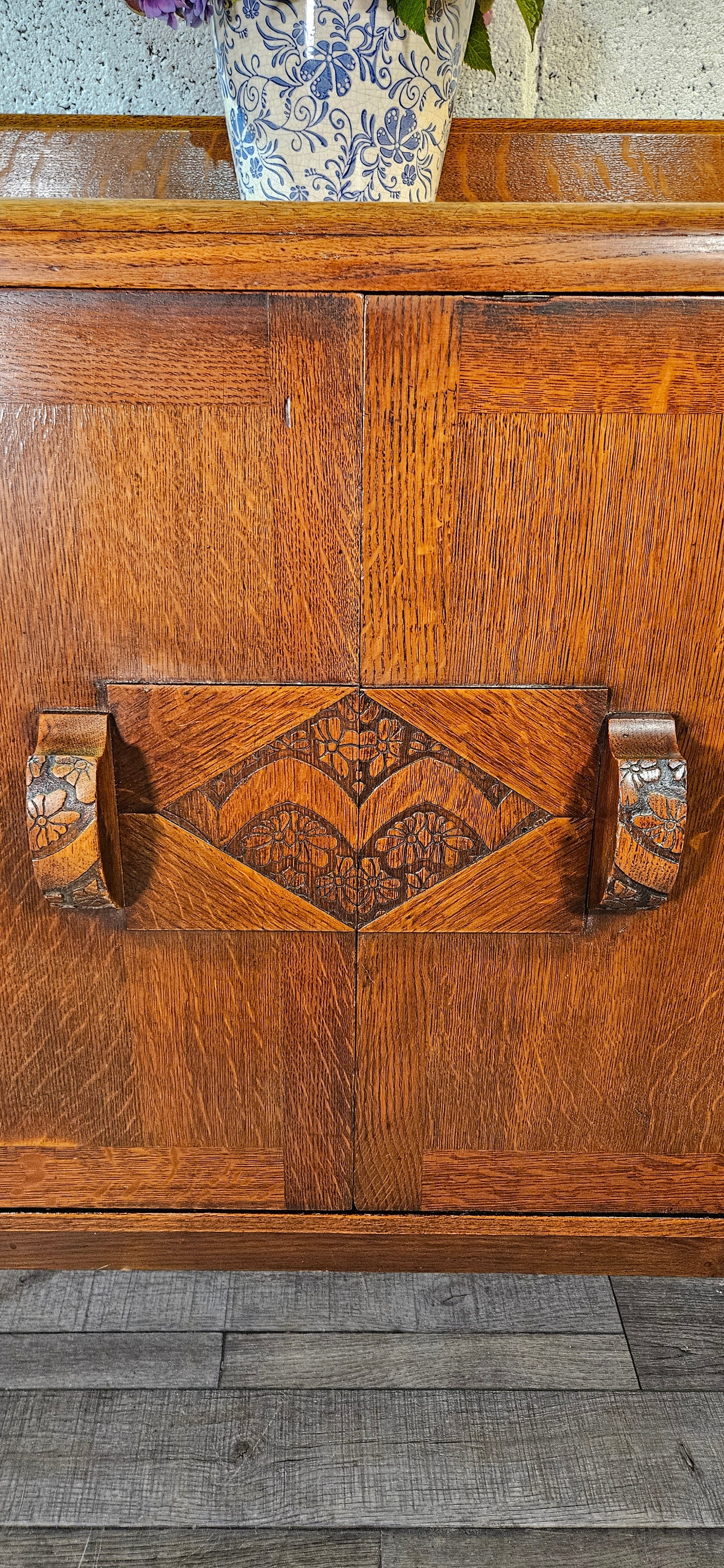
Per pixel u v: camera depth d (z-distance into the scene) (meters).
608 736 0.63
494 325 0.56
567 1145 0.74
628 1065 0.72
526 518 0.60
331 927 0.68
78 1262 0.78
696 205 0.55
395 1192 0.75
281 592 0.61
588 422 0.58
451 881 0.67
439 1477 0.71
